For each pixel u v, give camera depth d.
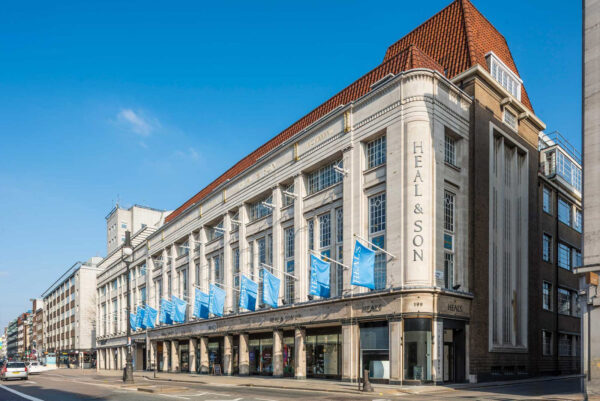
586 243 17.05
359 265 24.97
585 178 17.39
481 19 33.94
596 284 16.52
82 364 85.50
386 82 27.19
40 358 116.69
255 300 34.09
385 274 26.11
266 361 36.50
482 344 26.59
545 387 23.84
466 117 28.59
